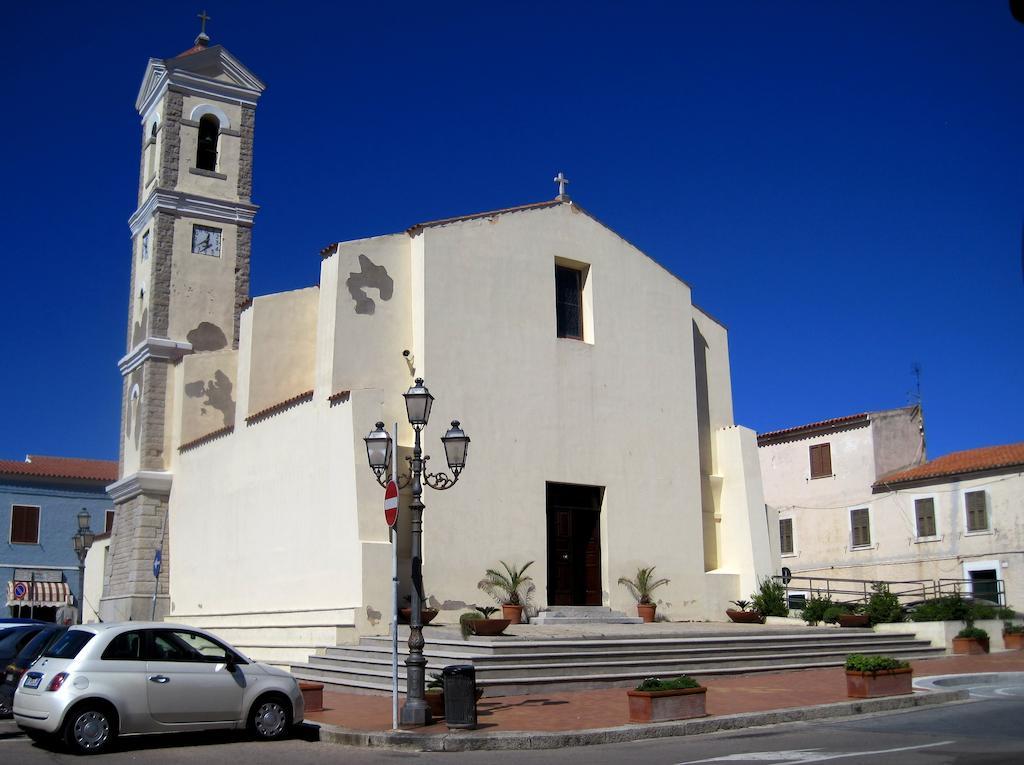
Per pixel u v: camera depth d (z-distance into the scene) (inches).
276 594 972.6
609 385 1089.4
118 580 1236.5
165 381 1256.8
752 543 1135.6
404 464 927.7
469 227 1018.7
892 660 650.8
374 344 959.6
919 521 1423.5
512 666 689.6
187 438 1222.3
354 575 858.1
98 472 1898.4
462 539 942.4
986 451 1424.7
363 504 870.4
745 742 508.7
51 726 482.3
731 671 778.2
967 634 969.5
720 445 1194.0
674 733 542.0
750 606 1099.3
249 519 1038.4
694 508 1122.7
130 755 485.7
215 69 1381.6
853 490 1515.7
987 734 509.0
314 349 1129.4
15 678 613.3
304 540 939.3
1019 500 1316.4
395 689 539.5
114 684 494.3
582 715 583.8
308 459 949.2
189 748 513.0
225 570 1071.6
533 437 1016.2
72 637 515.2
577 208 1112.8
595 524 1057.5
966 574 1357.0
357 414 888.3
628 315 1127.0
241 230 1358.3
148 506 1210.6
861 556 1486.2
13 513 1780.3
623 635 811.4
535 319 1047.6
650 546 1076.5
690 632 874.1
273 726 540.4
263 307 1100.5
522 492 995.3
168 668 511.8
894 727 545.6
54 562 1795.0
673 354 1154.7
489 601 948.0
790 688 705.0
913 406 1529.3
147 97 1409.9
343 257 957.8
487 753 491.2
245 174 1380.4
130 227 1413.6
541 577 987.9
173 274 1294.3
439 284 984.9
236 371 1272.1
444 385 966.4
